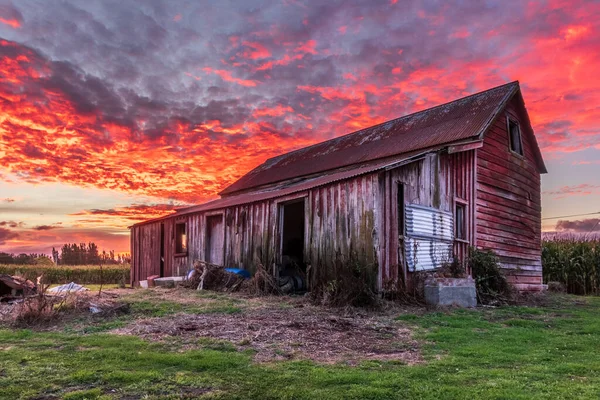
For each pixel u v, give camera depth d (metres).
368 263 10.45
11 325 7.08
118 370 4.55
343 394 3.94
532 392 4.05
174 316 8.02
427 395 3.94
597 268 18.88
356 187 11.08
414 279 11.04
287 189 14.91
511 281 15.27
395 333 7.01
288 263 13.96
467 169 13.91
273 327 7.12
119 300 9.41
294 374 4.54
